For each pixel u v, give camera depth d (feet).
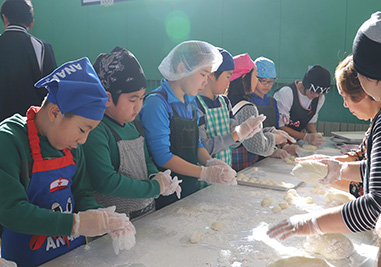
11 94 8.99
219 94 6.80
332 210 3.27
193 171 5.23
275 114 9.50
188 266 3.33
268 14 14.58
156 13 17.13
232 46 15.55
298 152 8.79
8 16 9.02
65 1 19.49
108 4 18.06
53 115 3.23
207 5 15.85
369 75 3.08
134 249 3.65
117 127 4.58
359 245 3.85
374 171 3.02
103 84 4.32
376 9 12.73
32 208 3.14
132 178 4.34
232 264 3.38
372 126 3.23
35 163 3.38
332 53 13.62
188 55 5.23
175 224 4.29
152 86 17.78
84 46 19.40
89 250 3.62
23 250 3.58
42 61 9.30
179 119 5.55
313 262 3.30
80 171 3.98
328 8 13.47
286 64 14.52
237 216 4.56
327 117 14.11
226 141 6.36
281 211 4.75
